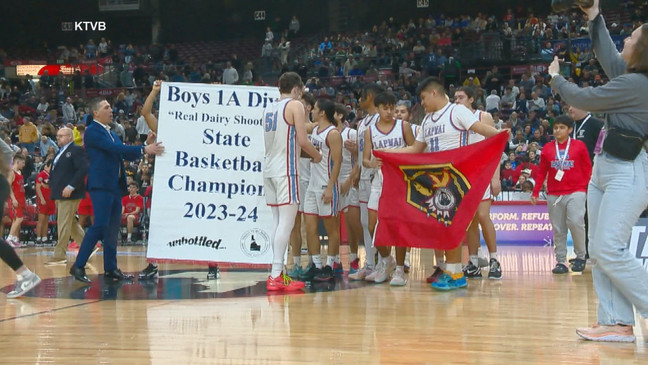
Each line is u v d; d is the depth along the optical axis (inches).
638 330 159.3
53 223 524.1
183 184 255.8
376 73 957.8
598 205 150.1
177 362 127.4
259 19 1312.7
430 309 188.1
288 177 227.8
